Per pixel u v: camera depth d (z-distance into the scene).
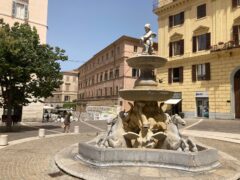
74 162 8.26
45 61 21.91
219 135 18.19
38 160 9.32
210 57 31.50
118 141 9.42
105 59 57.56
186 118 32.56
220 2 31.03
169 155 7.65
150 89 9.91
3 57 19.77
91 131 21.97
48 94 22.83
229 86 29.28
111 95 52.53
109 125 10.21
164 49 38.72
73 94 92.00
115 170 7.31
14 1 31.78
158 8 39.59
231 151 12.23
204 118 31.14
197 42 33.81
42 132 16.67
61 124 29.39
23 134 18.66
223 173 7.21
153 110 10.62
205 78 31.95
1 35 20.28
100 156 7.72
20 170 7.91
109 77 54.66
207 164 7.66
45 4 34.66
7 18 31.17
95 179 6.51
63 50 23.25
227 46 29.22
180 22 36.56
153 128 10.21
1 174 7.47
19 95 22.08
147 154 7.85
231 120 27.34
